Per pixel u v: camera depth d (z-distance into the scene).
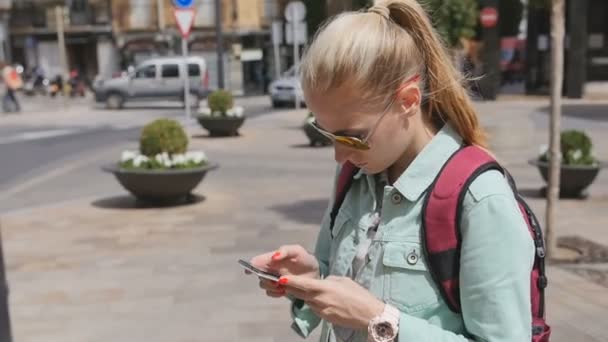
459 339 1.30
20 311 4.50
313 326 1.80
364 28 1.32
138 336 4.02
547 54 28.94
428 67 1.39
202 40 36.81
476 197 1.30
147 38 38.03
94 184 9.70
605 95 26.52
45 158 12.59
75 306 4.58
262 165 11.09
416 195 1.37
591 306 4.32
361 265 1.47
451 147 1.39
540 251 1.40
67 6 40.00
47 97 33.91
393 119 1.35
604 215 7.10
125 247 6.12
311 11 28.19
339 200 1.61
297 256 1.62
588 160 7.98
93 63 41.41
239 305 4.50
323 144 13.22
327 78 1.31
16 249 6.15
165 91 26.56
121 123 19.84
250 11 37.44
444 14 7.35
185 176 7.76
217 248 6.00
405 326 1.30
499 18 25.08
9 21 41.28
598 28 26.91
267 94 36.91
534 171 9.82
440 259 1.33
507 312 1.26
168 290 4.86
